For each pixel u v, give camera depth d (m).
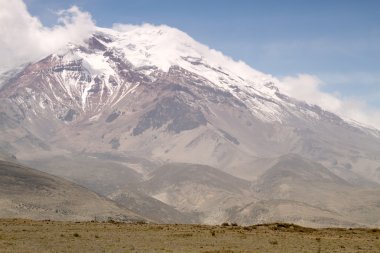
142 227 93.31
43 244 68.62
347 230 99.44
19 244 67.88
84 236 77.94
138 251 65.12
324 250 71.06
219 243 74.81
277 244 75.62
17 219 102.06
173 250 66.81
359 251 70.88
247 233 88.44
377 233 95.19
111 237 77.81
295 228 99.81
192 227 97.00
